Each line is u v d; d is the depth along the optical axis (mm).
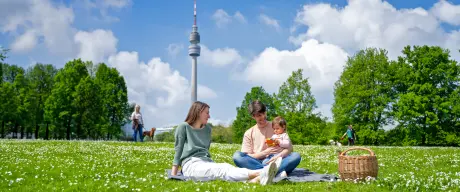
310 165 13672
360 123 51500
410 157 17641
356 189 7047
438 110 48500
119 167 11453
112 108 66250
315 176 8758
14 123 65438
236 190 6699
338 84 54156
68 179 8352
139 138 29828
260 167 8883
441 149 25391
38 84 70062
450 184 8062
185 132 8648
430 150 23594
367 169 7875
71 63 66188
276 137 9078
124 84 69500
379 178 8195
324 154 19109
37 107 66125
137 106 29422
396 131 52312
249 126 59750
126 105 68125
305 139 49438
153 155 16500
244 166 8898
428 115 48000
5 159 13047
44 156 14766
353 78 51719
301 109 50406
